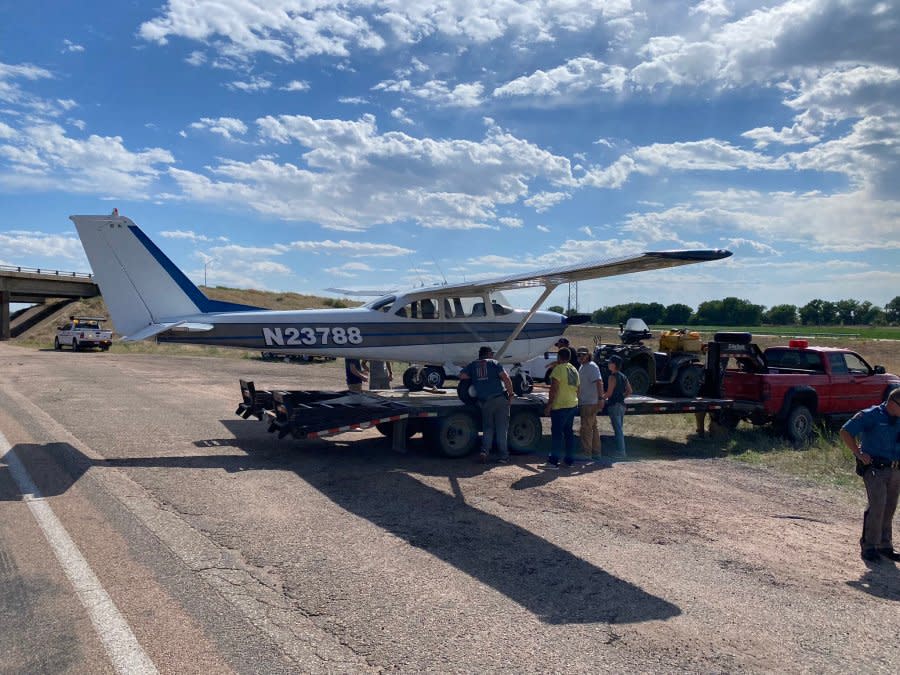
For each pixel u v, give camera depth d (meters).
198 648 3.41
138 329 9.32
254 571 4.48
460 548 5.11
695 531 5.77
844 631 3.94
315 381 18.98
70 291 58.41
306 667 3.26
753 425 11.80
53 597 3.96
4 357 27.53
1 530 5.14
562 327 12.02
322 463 8.05
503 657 3.45
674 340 11.52
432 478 7.43
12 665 3.18
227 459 8.10
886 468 5.14
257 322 9.66
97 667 3.19
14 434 9.17
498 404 8.38
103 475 7.01
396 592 4.23
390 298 10.52
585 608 4.11
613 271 9.35
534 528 5.69
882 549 5.20
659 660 3.48
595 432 9.10
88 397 13.89
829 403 10.99
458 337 10.95
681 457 9.21
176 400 13.73
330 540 5.18
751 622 4.01
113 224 9.23
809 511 6.56
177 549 4.84
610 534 5.60
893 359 31.98
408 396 9.94
